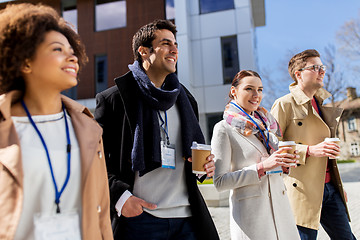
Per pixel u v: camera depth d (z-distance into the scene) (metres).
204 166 1.98
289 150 2.23
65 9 15.79
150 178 2.05
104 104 2.09
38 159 1.29
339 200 2.89
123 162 2.00
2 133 1.25
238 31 13.72
